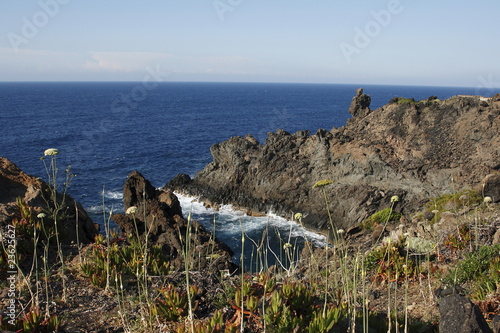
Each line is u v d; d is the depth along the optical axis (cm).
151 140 8706
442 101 4631
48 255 1041
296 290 742
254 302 694
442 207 2564
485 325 643
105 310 790
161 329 691
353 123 5238
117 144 8075
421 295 1020
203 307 757
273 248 3266
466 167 3797
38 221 1132
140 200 2870
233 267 1269
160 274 951
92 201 4416
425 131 4388
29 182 1504
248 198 4559
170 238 1914
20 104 17412
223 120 12681
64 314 764
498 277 962
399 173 3988
